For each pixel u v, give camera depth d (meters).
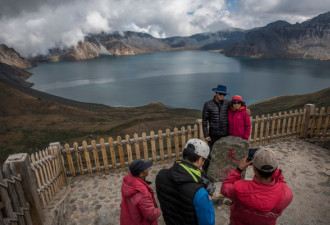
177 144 6.71
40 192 4.44
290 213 4.00
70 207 4.89
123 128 38.75
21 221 3.45
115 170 6.31
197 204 2.02
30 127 49.47
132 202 2.65
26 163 3.63
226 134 5.43
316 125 8.10
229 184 2.33
